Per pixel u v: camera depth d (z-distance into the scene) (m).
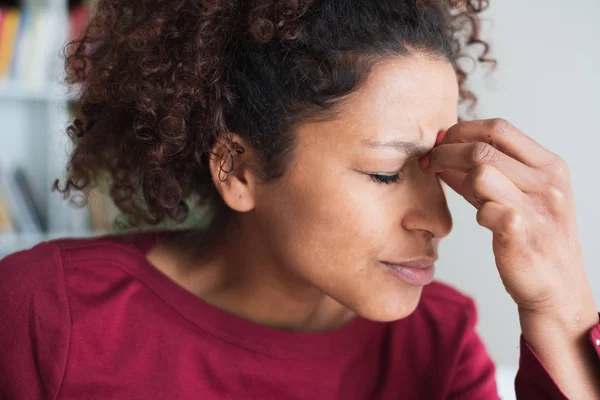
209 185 1.01
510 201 0.78
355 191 0.82
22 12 2.48
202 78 0.90
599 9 2.23
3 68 2.48
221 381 0.93
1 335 0.92
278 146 0.85
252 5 0.86
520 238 0.78
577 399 0.84
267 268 0.95
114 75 1.00
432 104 0.82
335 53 0.81
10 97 2.56
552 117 2.34
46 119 2.74
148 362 0.93
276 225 0.88
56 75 1.38
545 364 0.85
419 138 0.81
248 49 0.87
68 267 0.96
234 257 0.98
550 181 0.80
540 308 0.83
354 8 0.83
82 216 2.53
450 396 1.03
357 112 0.80
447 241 2.54
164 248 1.03
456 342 1.04
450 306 1.09
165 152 0.94
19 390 0.91
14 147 2.75
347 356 0.99
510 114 2.39
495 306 2.50
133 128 1.00
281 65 0.84
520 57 2.37
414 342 1.04
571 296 0.83
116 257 0.98
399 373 1.02
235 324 0.94
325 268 0.85
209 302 0.99
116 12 1.01
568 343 0.84
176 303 0.95
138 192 1.11
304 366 0.95
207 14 0.89
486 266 2.49
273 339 0.94
